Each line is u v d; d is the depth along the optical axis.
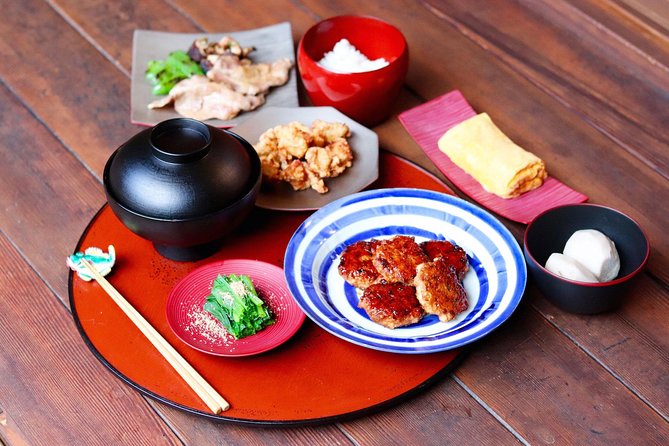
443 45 1.50
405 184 1.30
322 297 1.16
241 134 1.32
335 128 1.31
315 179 1.27
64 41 1.53
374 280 1.16
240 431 1.09
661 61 1.45
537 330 1.16
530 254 1.15
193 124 1.17
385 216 1.23
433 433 1.08
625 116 1.40
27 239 1.27
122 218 1.15
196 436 1.09
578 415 1.09
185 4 1.59
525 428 1.09
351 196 1.23
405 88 1.44
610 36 1.49
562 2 1.53
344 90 1.33
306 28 1.54
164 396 1.10
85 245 1.24
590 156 1.35
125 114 1.42
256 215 1.27
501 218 1.27
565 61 1.48
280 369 1.12
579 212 1.20
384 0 1.58
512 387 1.12
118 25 1.55
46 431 1.09
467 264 1.18
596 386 1.12
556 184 1.30
